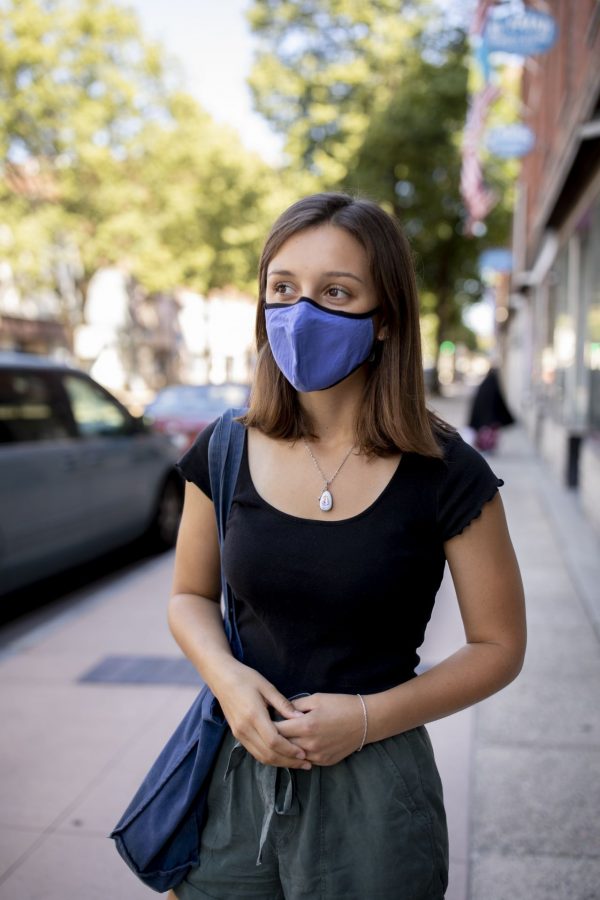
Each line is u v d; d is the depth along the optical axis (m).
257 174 24.38
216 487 1.44
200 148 23.20
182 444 7.66
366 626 1.30
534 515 7.84
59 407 5.66
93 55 21.02
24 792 2.99
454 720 3.44
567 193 9.16
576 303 9.23
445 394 40.44
